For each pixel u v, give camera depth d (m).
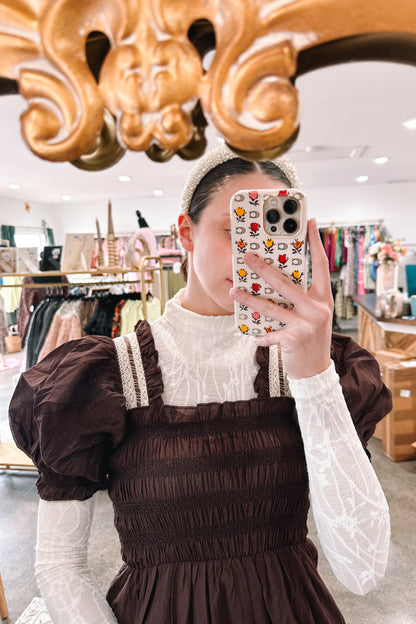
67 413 0.53
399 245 3.44
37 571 0.54
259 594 0.51
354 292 6.92
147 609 0.52
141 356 0.58
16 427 0.60
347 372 0.61
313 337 0.39
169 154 0.28
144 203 7.74
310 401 0.43
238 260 0.42
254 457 0.52
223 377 0.57
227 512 0.52
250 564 0.52
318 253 0.41
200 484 0.51
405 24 0.21
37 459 0.58
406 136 3.82
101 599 0.53
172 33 0.22
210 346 0.58
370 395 0.58
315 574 0.57
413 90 2.72
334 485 0.45
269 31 0.22
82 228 8.05
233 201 0.41
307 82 2.56
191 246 0.57
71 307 2.78
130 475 0.53
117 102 0.23
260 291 0.42
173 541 0.52
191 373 0.57
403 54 0.23
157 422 0.54
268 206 0.41
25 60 0.23
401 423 2.60
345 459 0.45
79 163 0.26
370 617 1.47
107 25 0.22
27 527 2.08
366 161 4.97
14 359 5.80
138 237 2.89
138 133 0.23
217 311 0.58
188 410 0.54
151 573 0.53
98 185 5.96
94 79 0.23
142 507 0.52
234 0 0.21
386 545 0.51
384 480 2.40
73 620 0.50
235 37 0.22
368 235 6.89
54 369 0.62
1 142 3.53
